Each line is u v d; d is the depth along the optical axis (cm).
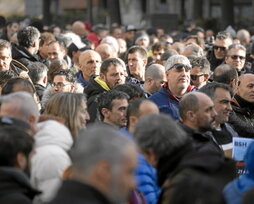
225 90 1580
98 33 3997
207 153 1137
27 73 1931
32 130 1198
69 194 870
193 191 877
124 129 1386
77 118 1320
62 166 1178
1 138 1033
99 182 873
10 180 1014
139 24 6956
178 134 1154
